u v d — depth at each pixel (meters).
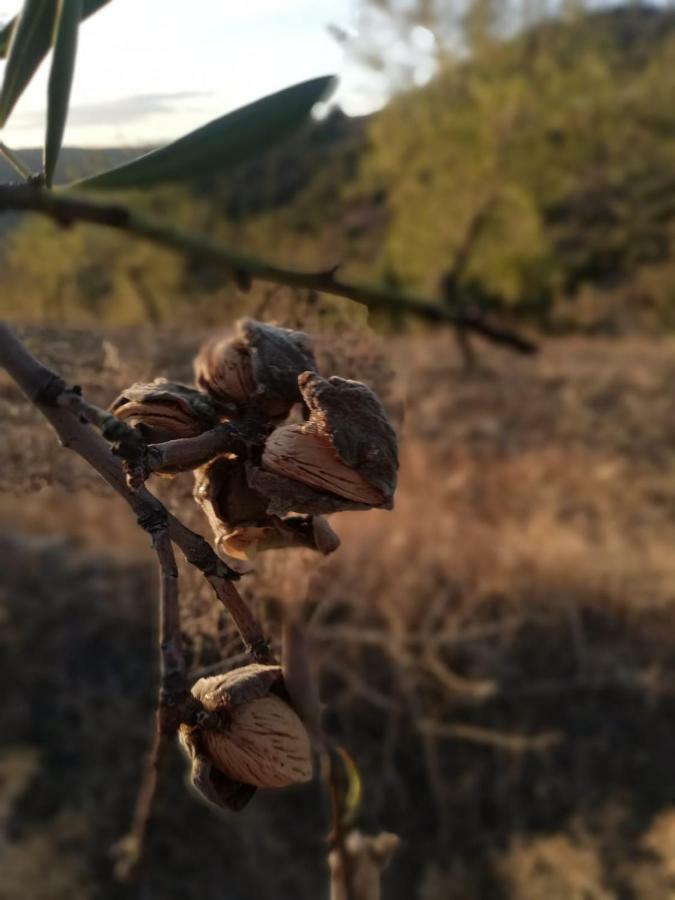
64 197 0.18
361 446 0.18
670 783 1.40
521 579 1.58
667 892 1.25
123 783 1.39
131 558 1.61
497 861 1.34
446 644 1.53
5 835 1.33
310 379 0.19
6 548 1.61
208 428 0.20
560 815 1.38
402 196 2.80
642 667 1.51
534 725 1.47
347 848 0.27
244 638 0.20
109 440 0.17
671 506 1.81
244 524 0.20
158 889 1.29
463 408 2.22
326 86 0.17
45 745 1.43
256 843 1.34
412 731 1.45
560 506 1.78
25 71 0.19
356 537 1.56
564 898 1.27
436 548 1.59
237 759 0.20
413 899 1.34
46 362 0.27
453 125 2.70
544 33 2.81
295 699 0.21
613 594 1.59
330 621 1.50
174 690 0.18
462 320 0.30
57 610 1.56
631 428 2.17
